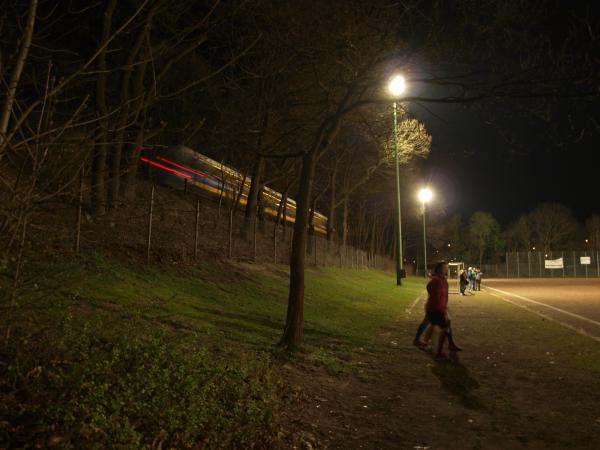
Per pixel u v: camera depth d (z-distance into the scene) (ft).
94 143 15.15
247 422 18.84
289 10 45.70
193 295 42.32
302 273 34.09
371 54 41.09
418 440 19.69
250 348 30.32
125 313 25.98
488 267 302.86
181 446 16.01
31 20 14.43
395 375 30.71
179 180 80.94
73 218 18.70
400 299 87.35
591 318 58.80
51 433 13.41
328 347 36.81
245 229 80.43
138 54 49.16
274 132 69.92
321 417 21.93
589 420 22.13
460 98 34.35
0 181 13.52
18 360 14.83
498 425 21.53
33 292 14.90
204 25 44.93
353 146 128.77
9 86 13.97
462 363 34.24
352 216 230.27
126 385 16.75
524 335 46.32
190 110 73.92
